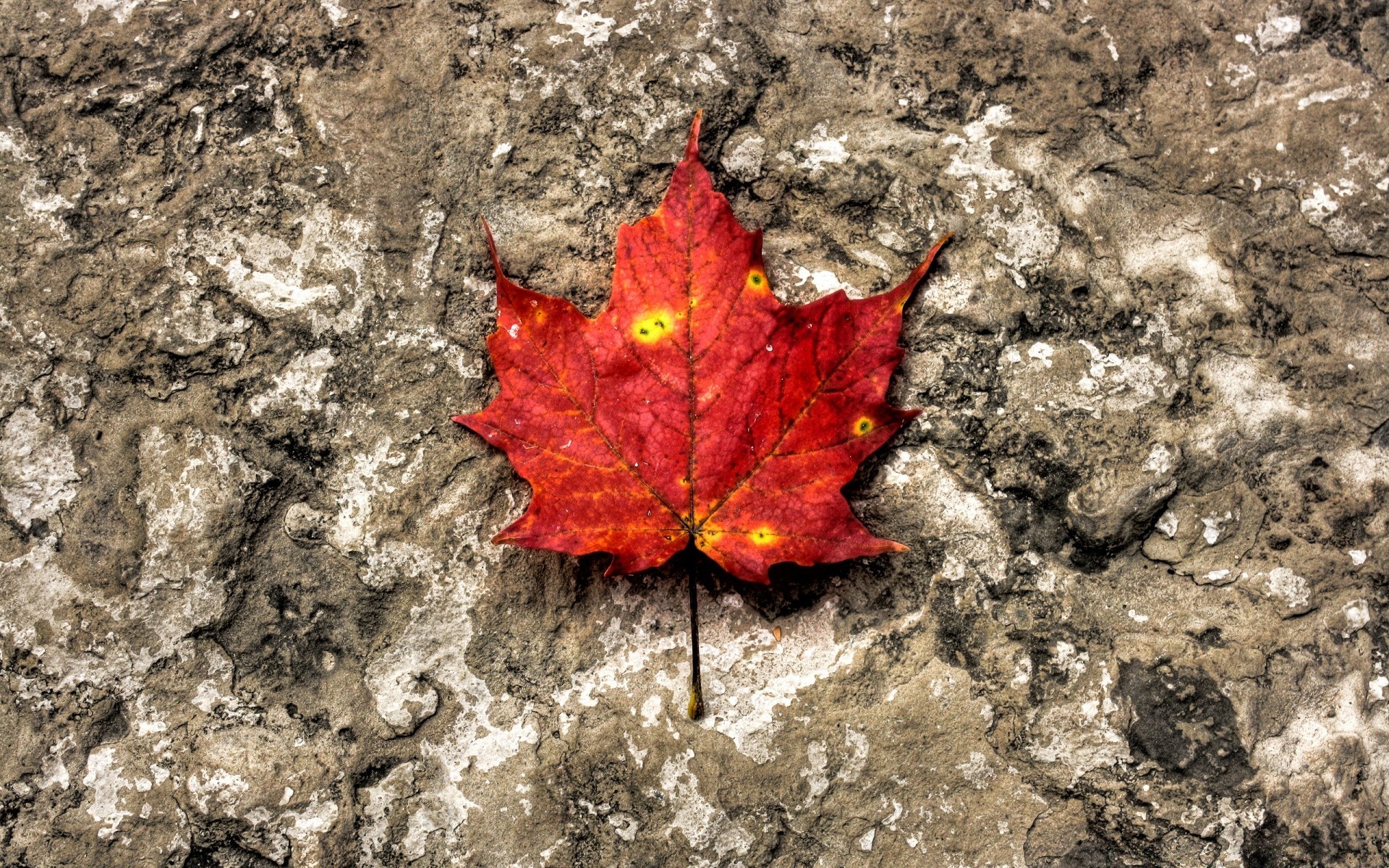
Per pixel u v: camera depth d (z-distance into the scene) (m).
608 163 0.41
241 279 0.41
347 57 0.41
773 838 0.40
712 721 0.40
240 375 0.41
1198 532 0.41
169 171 0.41
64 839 0.40
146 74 0.41
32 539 0.40
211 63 0.41
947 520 0.41
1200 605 0.41
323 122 0.41
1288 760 0.41
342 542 0.41
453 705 0.40
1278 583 0.41
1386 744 0.41
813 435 0.39
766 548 0.39
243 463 0.41
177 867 0.40
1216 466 0.41
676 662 0.41
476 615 0.41
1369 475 0.42
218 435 0.41
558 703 0.41
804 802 0.40
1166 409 0.41
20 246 0.41
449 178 0.41
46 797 0.40
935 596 0.41
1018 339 0.41
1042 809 0.41
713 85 0.41
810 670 0.41
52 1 0.41
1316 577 0.41
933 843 0.40
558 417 0.39
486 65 0.41
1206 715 0.41
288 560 0.41
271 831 0.40
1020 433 0.41
